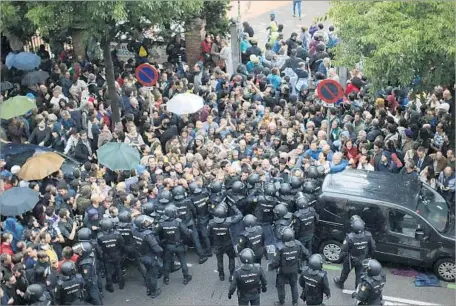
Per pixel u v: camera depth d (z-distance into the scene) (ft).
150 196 45.27
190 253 47.60
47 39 69.26
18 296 37.60
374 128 53.31
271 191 43.78
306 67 68.69
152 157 48.60
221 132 54.54
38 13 52.60
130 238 42.11
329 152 49.44
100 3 51.16
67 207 44.21
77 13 53.21
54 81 65.51
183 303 42.39
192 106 55.57
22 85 64.13
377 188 45.06
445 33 45.91
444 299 41.83
